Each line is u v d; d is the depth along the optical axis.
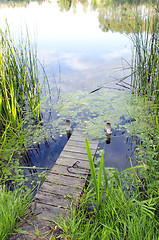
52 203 2.05
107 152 2.95
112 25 10.30
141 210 1.68
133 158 2.83
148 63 4.12
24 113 3.96
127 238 1.62
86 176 2.40
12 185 2.45
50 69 5.91
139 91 4.39
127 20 10.25
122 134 3.33
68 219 1.83
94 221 1.88
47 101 4.41
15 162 2.82
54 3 22.92
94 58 6.65
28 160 2.88
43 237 1.70
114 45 7.79
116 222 1.73
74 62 6.38
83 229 1.80
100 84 5.05
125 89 4.75
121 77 5.32
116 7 15.17
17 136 3.24
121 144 3.12
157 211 1.89
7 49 3.54
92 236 1.60
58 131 3.50
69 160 2.70
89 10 16.61
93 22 12.01
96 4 19.56
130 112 3.86
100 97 4.48
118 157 2.86
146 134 3.22
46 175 2.60
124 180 2.40
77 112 4.01
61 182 2.32
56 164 2.62
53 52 7.25
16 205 1.92
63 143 3.22
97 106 4.16
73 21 12.78
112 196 2.01
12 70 3.82
